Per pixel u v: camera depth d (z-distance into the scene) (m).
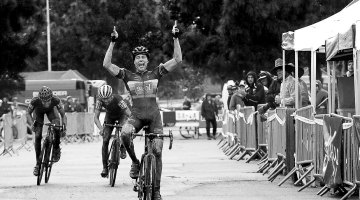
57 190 24.70
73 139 59.06
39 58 95.00
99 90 26.20
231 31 63.16
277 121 27.27
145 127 19.80
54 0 93.38
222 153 42.41
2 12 69.75
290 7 62.62
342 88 27.39
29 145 54.06
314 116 23.14
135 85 19.61
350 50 27.67
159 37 80.50
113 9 84.69
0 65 72.31
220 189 24.25
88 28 88.19
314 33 27.61
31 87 78.12
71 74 80.25
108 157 26.28
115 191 24.30
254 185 25.30
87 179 28.31
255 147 34.75
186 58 68.00
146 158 18.86
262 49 64.38
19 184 26.80
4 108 60.22
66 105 66.44
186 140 60.69
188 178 27.89
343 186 21.59
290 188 24.25
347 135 20.53
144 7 82.12
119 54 83.81
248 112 35.69
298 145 24.70
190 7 67.62
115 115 26.08
